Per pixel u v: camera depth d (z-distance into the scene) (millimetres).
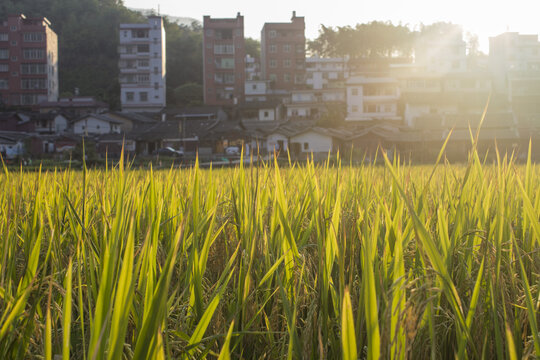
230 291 2527
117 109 96562
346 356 1431
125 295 1339
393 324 1569
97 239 2666
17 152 53312
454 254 2342
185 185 4203
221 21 89688
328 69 90188
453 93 69750
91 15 125500
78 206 3398
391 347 1491
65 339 1461
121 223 1918
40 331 1813
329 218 2592
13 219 2846
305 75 89312
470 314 1808
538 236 2004
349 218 2730
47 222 3141
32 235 2625
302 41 88938
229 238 3002
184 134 64312
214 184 3857
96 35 117812
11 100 84250
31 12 125750
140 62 88562
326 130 55312
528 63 74312
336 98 81250
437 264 1670
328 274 2066
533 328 1652
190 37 124812
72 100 83938
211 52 89625
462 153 48594
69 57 115000
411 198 2793
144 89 88750
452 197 3195
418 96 68938
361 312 1805
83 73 111688
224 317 2391
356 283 2381
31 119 73250
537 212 2768
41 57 84562
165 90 96250
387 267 2143
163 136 64375
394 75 73312
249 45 141125
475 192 3293
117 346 1301
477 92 70125
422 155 47594
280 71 89062
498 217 2100
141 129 68688
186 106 91375
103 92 102188
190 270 2152
